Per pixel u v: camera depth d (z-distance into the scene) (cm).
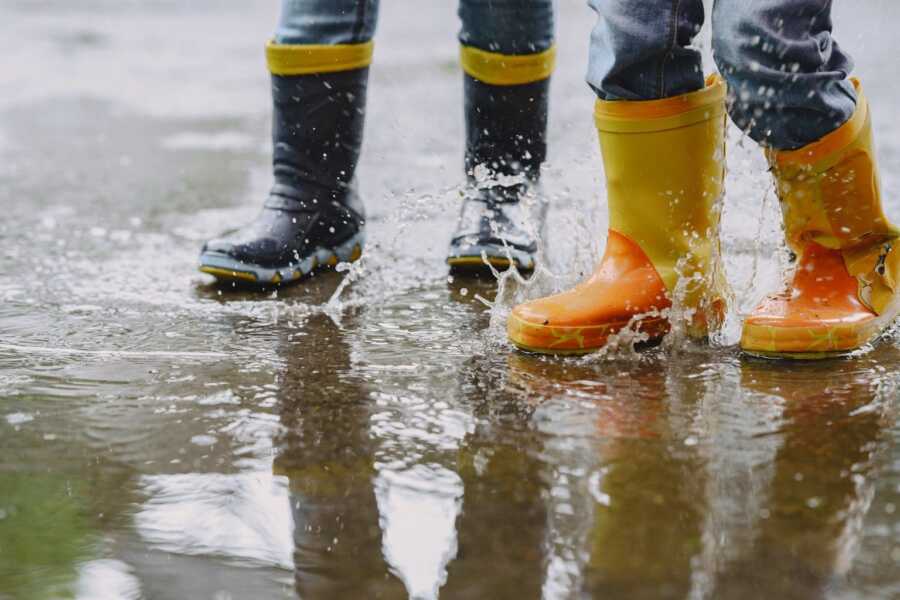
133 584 109
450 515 122
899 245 184
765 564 110
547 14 236
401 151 376
